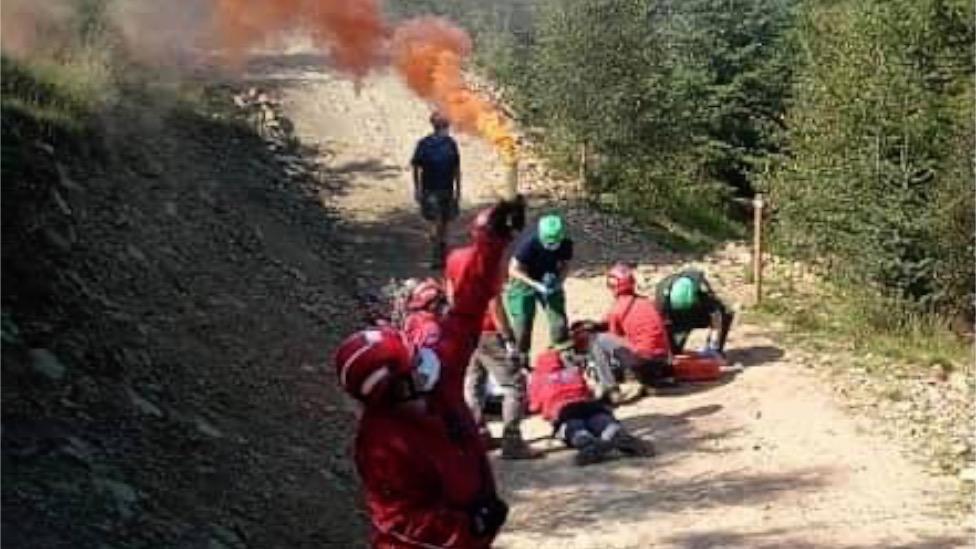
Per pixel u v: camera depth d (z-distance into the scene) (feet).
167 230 37.24
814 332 44.52
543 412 32.96
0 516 20.68
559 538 27.94
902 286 48.14
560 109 65.05
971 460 32.99
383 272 46.47
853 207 49.29
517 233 15.66
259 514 25.62
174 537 23.15
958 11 52.21
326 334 37.47
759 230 48.39
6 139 30.40
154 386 28.50
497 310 31.96
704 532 28.35
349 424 31.86
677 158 67.26
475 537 15.01
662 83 65.98
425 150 46.55
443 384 15.05
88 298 29.91
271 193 49.57
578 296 47.39
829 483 31.24
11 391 24.76
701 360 38.06
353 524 26.78
